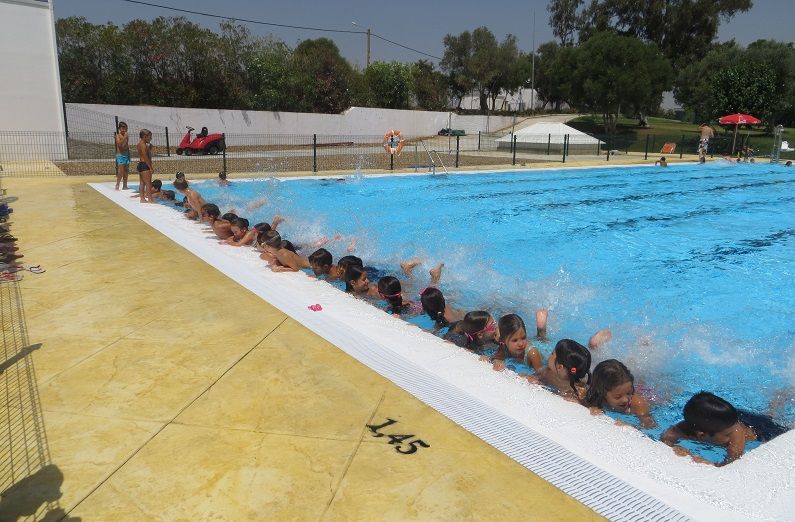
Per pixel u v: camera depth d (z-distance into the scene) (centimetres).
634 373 359
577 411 280
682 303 523
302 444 240
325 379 305
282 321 398
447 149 3034
